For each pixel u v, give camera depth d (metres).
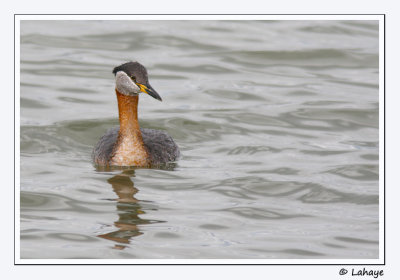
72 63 22.83
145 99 20.25
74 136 17.05
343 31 26.08
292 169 14.75
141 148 14.94
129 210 12.47
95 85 21.25
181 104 19.75
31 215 12.23
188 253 10.88
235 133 17.41
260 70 22.81
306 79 22.05
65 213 12.35
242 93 20.66
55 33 25.31
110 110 19.12
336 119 18.58
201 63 23.05
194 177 14.23
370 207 12.75
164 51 24.05
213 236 11.48
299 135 17.36
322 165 15.03
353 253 10.94
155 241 11.28
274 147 16.34
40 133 16.97
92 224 11.88
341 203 12.98
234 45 24.62
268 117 18.62
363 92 20.89
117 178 14.12
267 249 11.05
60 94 20.27
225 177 14.21
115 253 10.86
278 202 12.99
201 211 12.47
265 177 14.20
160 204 12.74
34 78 21.45
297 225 11.98
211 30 26.03
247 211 12.50
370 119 18.67
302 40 25.12
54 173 14.43
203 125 17.81
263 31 26.09
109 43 24.56
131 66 14.86
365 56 23.83
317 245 11.20
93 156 15.48
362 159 15.45
